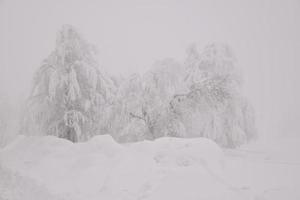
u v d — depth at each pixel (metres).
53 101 16.56
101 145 10.33
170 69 19.45
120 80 21.95
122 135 17.34
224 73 19.34
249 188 7.20
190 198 6.53
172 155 8.77
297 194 6.78
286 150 18.52
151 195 6.84
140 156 9.13
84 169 8.77
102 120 17.14
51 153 10.77
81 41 17.50
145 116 17.28
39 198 7.18
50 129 16.66
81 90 17.02
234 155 15.50
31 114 16.70
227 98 15.86
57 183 8.12
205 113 17.67
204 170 7.77
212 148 9.31
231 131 18.83
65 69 16.69
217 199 6.46
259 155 15.51
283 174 8.39
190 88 16.42
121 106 17.78
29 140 13.34
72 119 16.30
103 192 7.30
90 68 16.73
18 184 8.19
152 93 17.97
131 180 7.72
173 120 16.52
